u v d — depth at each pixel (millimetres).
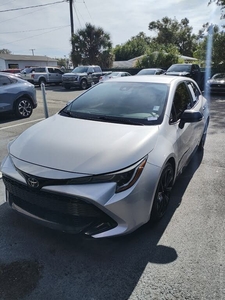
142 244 2465
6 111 7645
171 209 3037
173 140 2832
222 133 6207
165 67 25547
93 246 2439
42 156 2322
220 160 4527
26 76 21688
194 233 2613
